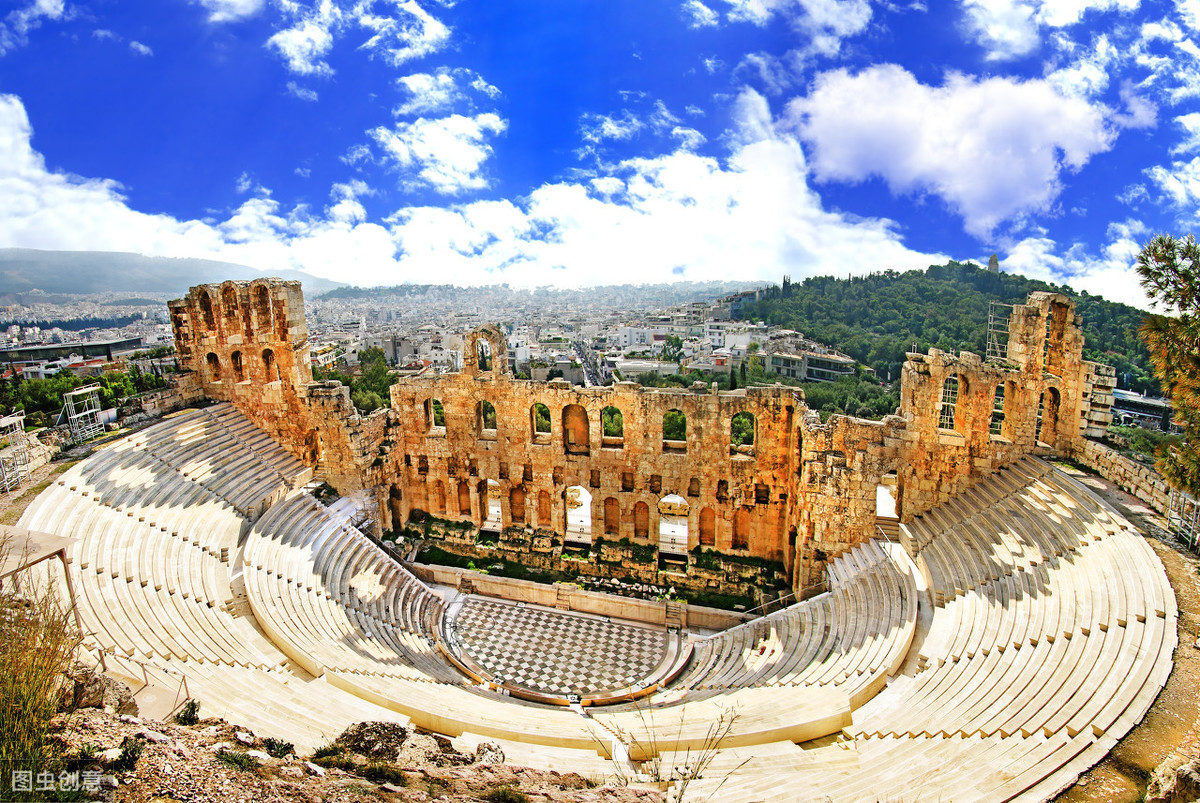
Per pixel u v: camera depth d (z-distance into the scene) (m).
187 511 35.09
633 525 45.19
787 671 29.30
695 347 159.75
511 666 35.19
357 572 39.41
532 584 41.84
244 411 46.06
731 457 42.38
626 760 20.53
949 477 38.53
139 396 42.12
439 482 48.88
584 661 35.75
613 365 142.25
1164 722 17.95
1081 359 36.53
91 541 28.47
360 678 26.02
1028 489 34.81
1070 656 22.14
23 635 13.22
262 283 44.09
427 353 159.88
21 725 11.41
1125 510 29.53
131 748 12.12
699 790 17.47
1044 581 27.62
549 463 45.06
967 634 27.05
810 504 37.38
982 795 15.94
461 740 21.62
